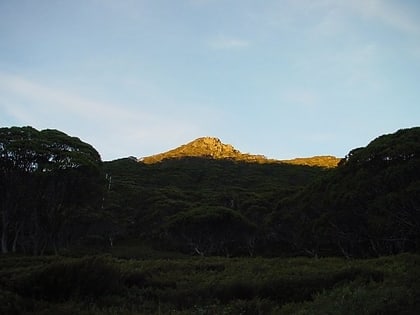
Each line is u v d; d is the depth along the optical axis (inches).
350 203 1429.6
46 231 1667.1
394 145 1414.9
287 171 4266.7
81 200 1745.8
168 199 2687.0
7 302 423.5
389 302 389.1
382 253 1507.1
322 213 1646.2
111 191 2758.4
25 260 1023.6
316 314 399.9
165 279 666.2
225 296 546.3
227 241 2110.0
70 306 442.9
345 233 1528.1
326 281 571.5
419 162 1291.8
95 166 1700.3
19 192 1587.1
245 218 2149.4
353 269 597.3
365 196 1397.6
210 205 2532.0
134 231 2487.7
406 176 1307.8
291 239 2016.5
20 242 1755.7
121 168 4215.1
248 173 4217.5
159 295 557.6
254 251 2148.1
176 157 5526.6
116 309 454.0
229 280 609.9
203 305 508.7
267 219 2055.9
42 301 462.3
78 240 2080.5
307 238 1720.0
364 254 1617.9
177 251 2122.3
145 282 632.4
